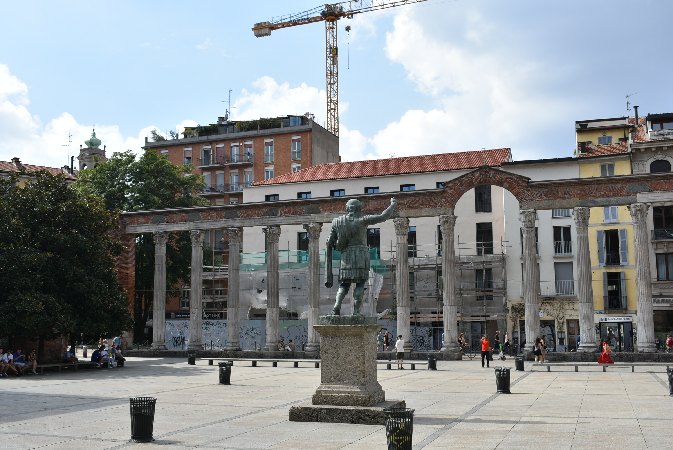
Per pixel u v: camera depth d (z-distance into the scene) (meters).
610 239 63.00
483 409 21.20
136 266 69.62
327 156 96.38
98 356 43.22
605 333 61.59
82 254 42.34
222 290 81.06
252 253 71.50
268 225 53.97
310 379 33.69
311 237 52.66
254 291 65.69
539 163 63.28
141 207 65.88
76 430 17.84
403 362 44.38
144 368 42.78
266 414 20.45
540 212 64.75
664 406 21.48
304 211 52.94
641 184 45.72
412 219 68.31
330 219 52.09
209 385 30.56
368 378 18.80
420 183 67.50
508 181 48.38
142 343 69.88
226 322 62.03
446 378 33.31
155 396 25.92
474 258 64.50
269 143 93.06
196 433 17.05
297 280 64.75
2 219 40.12
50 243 41.16
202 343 62.12
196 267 56.22
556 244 64.00
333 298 62.81
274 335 53.28
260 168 92.81
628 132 68.56
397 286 50.44
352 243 19.72
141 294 70.12
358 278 19.48
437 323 65.19
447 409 21.22
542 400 23.55
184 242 69.75
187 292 85.56
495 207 65.88
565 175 62.78
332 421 18.19
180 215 56.94
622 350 60.78
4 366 36.50
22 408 22.61
